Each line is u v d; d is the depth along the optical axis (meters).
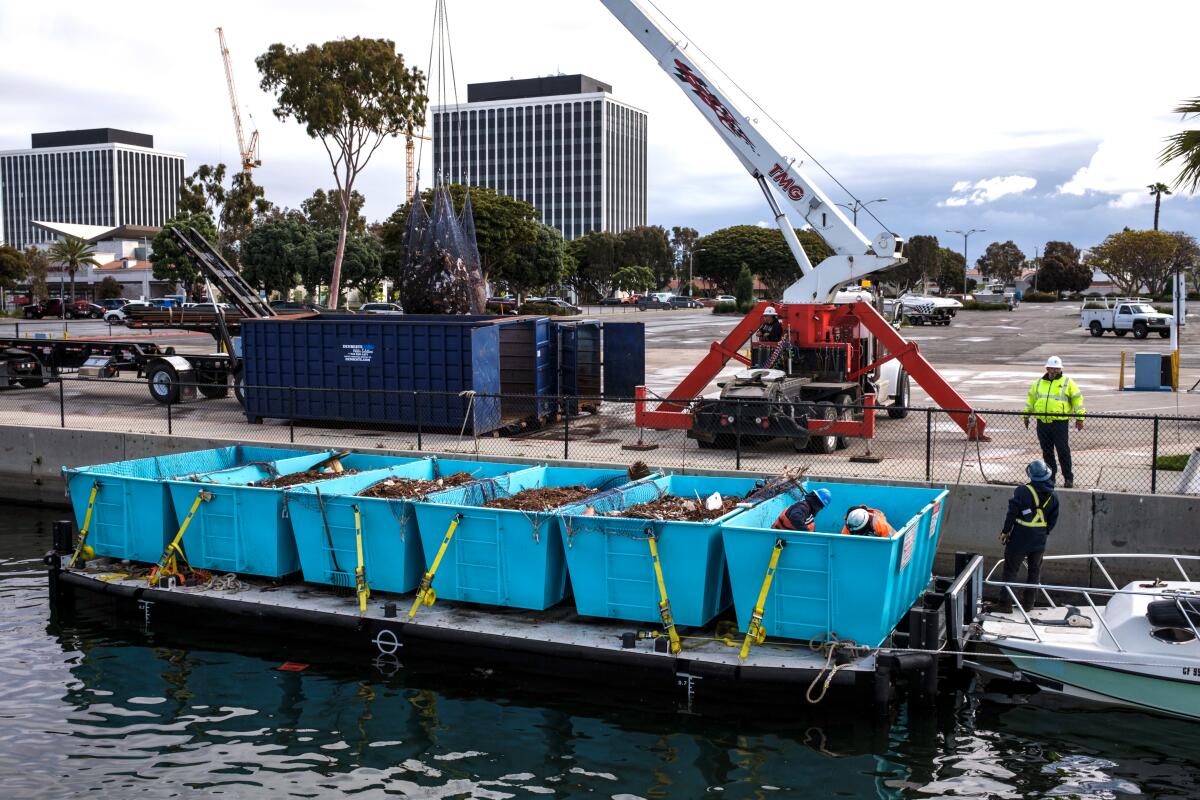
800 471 13.95
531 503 12.66
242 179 92.50
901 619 11.55
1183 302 25.62
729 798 8.93
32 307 86.19
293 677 11.90
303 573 13.20
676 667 10.81
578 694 11.30
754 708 10.80
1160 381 27.64
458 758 9.74
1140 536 13.96
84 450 21.58
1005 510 14.62
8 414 25.19
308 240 83.12
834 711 10.74
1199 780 9.31
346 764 9.61
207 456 15.88
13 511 21.50
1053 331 61.91
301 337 22.92
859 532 10.87
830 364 19.86
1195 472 14.32
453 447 19.70
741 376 19.25
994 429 21.55
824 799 8.93
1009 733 10.33
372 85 56.78
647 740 10.14
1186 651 10.32
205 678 11.86
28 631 13.52
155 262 93.94
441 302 41.50
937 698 11.23
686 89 20.75
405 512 12.45
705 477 13.85
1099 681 10.70
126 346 30.83
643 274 134.38
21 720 10.61
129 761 9.63
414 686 11.60
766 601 10.85
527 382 23.17
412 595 13.06
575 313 91.31
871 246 19.75
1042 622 11.66
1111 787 9.17
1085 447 18.81
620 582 11.49
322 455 15.95
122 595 13.59
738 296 98.88
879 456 18.14
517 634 11.59
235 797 8.91
